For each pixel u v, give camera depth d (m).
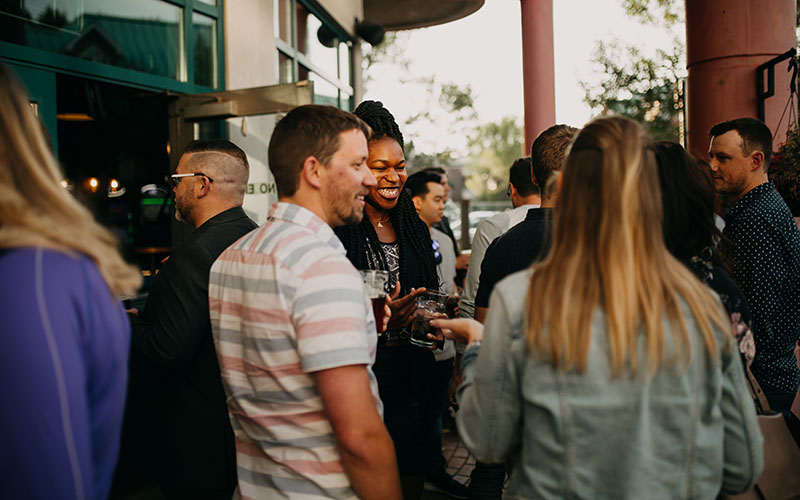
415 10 10.12
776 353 2.27
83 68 3.93
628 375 1.04
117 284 0.96
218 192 2.17
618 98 12.55
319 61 7.99
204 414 1.97
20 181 0.90
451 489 3.40
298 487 1.33
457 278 5.15
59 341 0.82
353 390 1.24
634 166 1.09
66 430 0.81
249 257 1.41
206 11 5.06
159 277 2.00
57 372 0.81
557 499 1.08
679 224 1.41
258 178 4.95
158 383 2.11
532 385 1.10
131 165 6.84
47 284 0.83
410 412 2.20
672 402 1.05
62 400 0.81
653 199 1.11
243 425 1.44
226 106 4.38
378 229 2.37
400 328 2.08
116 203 6.73
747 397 1.13
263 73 5.91
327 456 1.32
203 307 1.91
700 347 1.07
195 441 1.98
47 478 0.79
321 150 1.44
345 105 9.09
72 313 0.86
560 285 1.09
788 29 5.06
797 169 3.63
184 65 4.83
